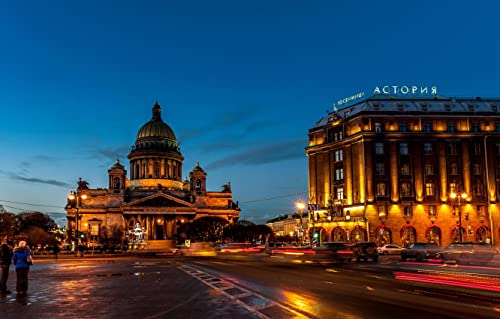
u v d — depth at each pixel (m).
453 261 47.72
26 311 17.97
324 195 106.75
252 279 30.19
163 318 16.17
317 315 16.23
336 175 104.44
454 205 94.94
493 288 24.03
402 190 95.50
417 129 97.44
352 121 100.44
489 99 106.00
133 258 72.62
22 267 23.83
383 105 100.88
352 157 99.38
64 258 74.62
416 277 30.64
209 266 46.00
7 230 110.50
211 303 19.48
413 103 101.75
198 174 175.38
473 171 97.00
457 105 101.88
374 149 95.81
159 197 162.00
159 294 22.83
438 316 15.95
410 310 17.19
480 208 95.62
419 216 94.38
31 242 108.00
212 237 147.25
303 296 21.23
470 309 17.38
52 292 24.09
